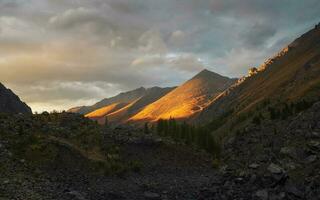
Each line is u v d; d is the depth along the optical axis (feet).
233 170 221.25
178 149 310.24
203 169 286.66
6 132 229.86
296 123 319.27
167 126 386.32
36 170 196.24
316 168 173.78
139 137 299.38
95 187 195.93
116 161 252.01
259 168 199.93
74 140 261.03
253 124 492.95
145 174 245.86
